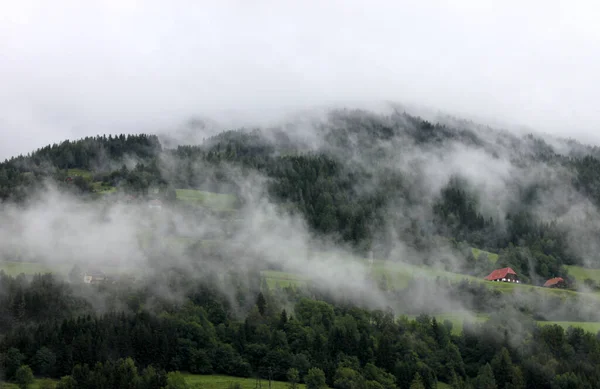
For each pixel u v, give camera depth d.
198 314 174.88
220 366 160.62
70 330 157.12
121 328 161.25
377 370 164.50
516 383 163.62
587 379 163.75
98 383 139.00
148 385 141.25
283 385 153.75
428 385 162.25
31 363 147.25
